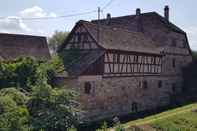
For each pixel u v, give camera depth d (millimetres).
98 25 36250
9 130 21906
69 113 25719
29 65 28688
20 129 22453
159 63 42875
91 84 31547
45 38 42125
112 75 34344
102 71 33000
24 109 23672
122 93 35969
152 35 45750
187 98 47656
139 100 38938
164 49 43719
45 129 24109
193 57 52031
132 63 37406
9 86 27875
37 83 26297
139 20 47344
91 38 34031
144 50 39344
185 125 31531
